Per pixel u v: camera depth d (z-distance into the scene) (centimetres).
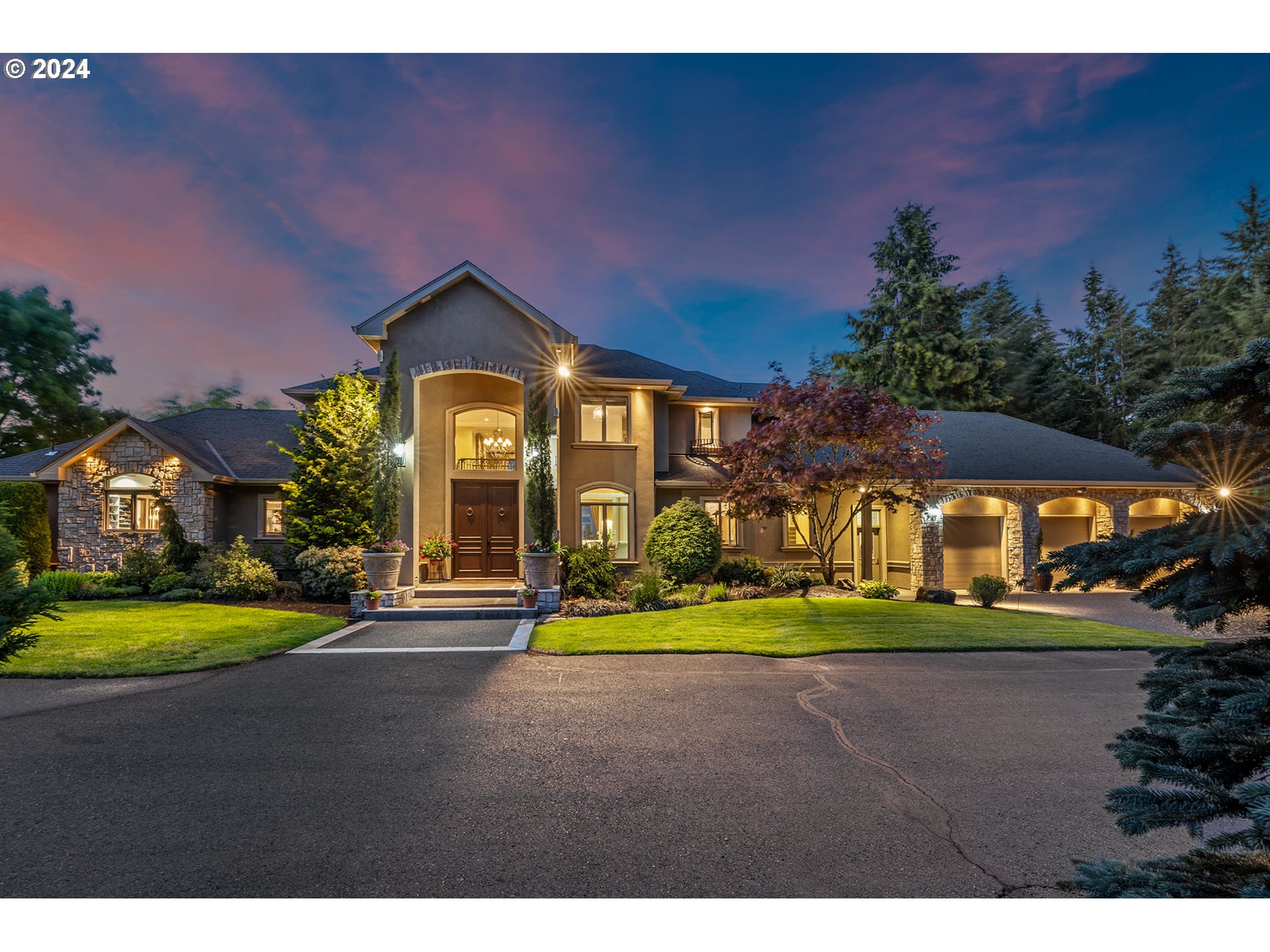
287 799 429
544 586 1319
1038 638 1001
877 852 357
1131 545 236
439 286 1516
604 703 664
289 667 833
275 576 1462
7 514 553
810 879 330
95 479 1728
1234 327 2659
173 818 400
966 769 482
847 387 1395
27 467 1853
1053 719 607
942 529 1653
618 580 1597
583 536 1680
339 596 1404
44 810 413
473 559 1597
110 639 961
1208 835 376
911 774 473
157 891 322
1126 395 3469
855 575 1864
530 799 427
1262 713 192
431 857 352
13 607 518
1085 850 360
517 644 983
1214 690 206
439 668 828
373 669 821
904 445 1451
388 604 1278
